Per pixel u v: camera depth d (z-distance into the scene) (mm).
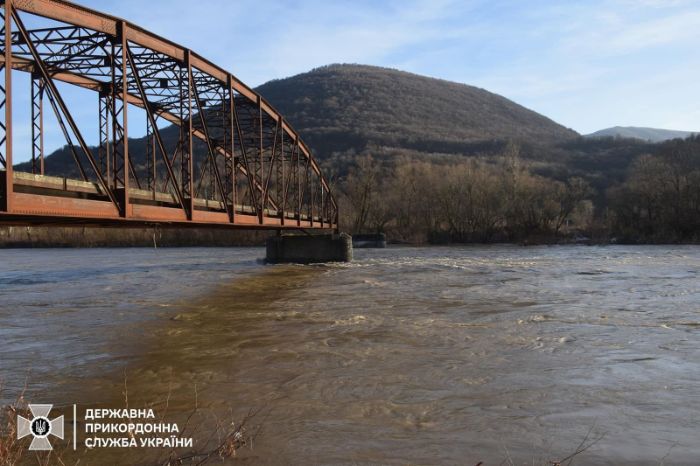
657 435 7730
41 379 11047
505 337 14359
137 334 15695
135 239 87562
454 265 41438
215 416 8602
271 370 11359
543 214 87250
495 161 156750
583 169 151875
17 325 17359
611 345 13352
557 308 19266
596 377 10602
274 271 38469
